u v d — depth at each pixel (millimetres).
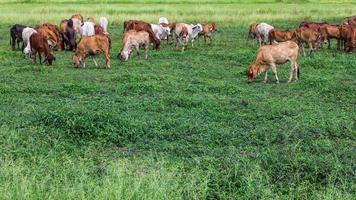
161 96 16453
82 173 9484
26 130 12367
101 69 22312
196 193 8898
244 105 15617
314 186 9438
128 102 15688
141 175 9594
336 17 44188
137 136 12250
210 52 27047
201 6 55812
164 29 31156
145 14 45844
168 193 8672
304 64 22812
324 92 17375
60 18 43062
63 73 21188
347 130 12922
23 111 14414
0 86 17703
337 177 9742
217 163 10461
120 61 24438
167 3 61031
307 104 15945
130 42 24719
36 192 8648
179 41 28719
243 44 30906
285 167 10086
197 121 13672
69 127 12383
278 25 39688
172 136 12453
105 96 16766
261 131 12750
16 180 9000
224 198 8953
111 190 8586
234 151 11367
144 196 8570
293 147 11422
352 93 17125
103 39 22250
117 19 42781
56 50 28500
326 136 12594
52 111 13367
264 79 20203
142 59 25250
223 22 42062
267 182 9547
